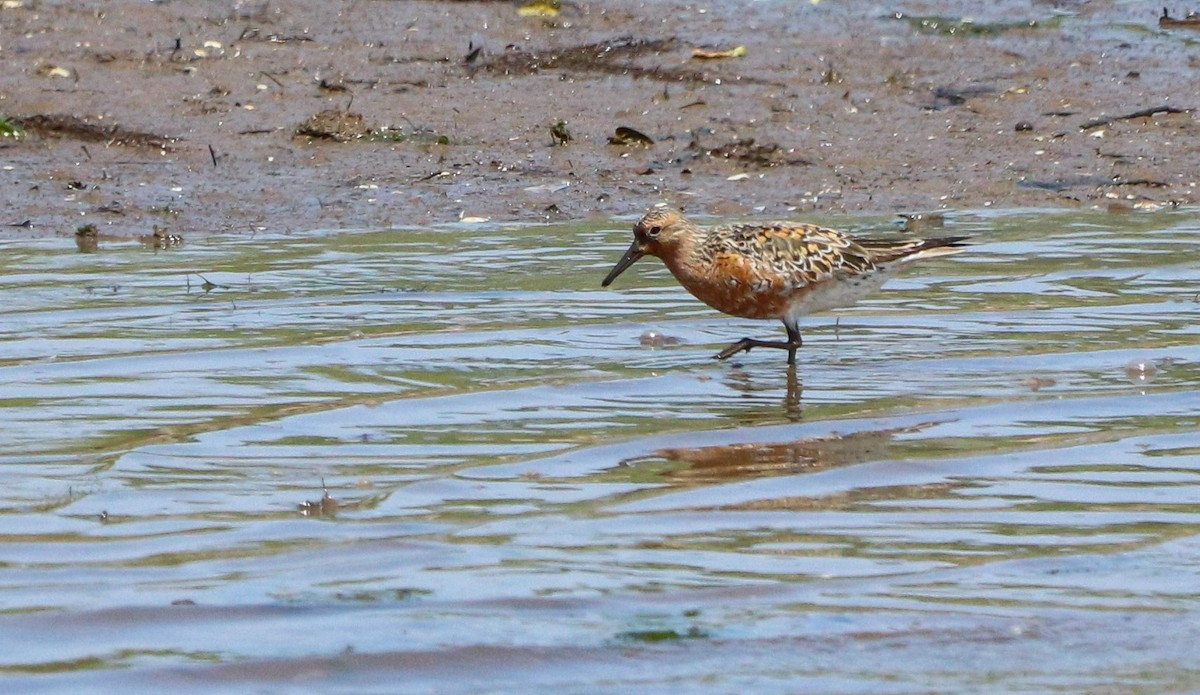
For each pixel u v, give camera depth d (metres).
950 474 11.12
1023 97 23.05
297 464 11.08
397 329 14.76
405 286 16.22
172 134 21.00
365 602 8.81
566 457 11.38
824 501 10.56
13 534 9.65
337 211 18.98
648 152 21.11
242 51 23.62
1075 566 9.45
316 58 23.59
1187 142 21.59
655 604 8.88
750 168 20.73
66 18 24.31
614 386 13.25
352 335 14.51
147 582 8.99
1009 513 10.34
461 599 8.88
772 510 10.38
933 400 12.90
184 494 10.42
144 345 14.07
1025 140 21.66
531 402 12.73
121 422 11.96
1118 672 8.18
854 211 19.44
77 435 11.63
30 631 8.38
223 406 12.41
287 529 9.81
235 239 17.95
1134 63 24.22
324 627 8.52
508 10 25.75
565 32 24.97
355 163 20.47
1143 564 9.48
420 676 8.06
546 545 9.67
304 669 8.09
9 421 11.94
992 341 14.67
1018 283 16.61
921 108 22.67
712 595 9.02
